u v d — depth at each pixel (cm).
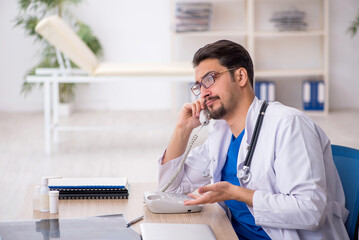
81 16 620
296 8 626
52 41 385
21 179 360
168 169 167
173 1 618
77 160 412
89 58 426
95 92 641
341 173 162
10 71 626
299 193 138
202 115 162
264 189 147
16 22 616
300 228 137
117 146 462
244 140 150
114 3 621
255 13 629
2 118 589
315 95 598
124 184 159
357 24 603
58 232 127
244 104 154
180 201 148
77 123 556
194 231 130
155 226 131
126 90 643
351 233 156
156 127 446
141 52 631
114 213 144
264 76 640
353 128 517
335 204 152
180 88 642
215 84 151
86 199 157
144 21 627
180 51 634
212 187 141
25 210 146
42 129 534
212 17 625
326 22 593
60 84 606
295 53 639
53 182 160
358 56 634
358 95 641
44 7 613
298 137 143
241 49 152
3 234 125
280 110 149
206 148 175
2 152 437
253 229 159
